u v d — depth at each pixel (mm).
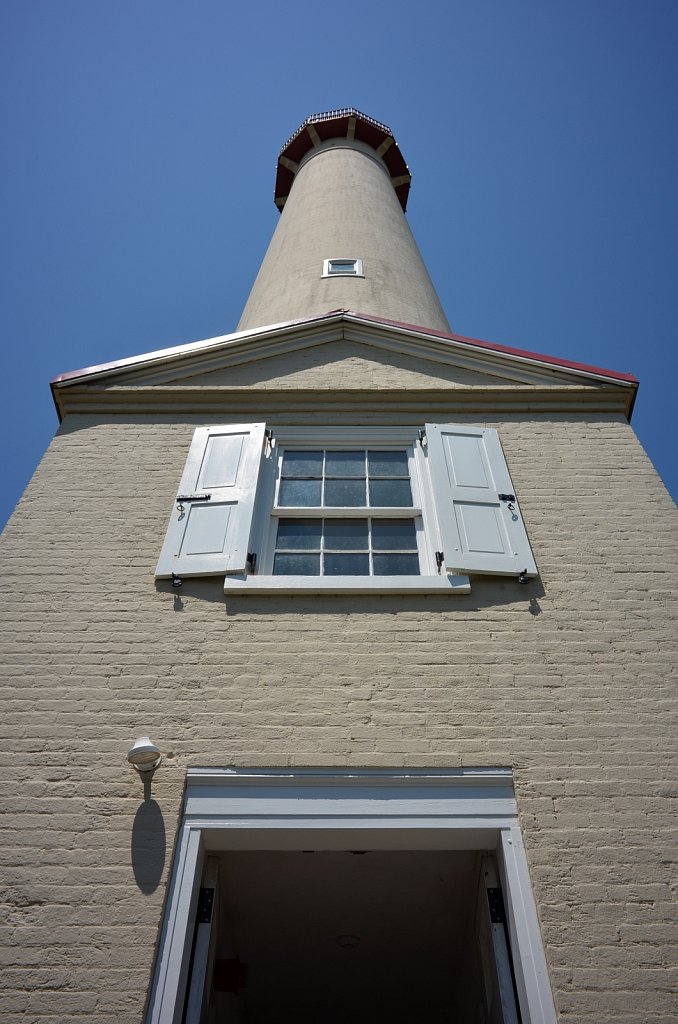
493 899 4570
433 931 6387
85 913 4164
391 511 6617
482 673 5234
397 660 5297
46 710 5023
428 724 4938
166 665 5285
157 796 4621
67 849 4398
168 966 4016
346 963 6883
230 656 5332
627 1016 3834
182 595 5770
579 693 5141
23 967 3973
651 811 4582
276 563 6312
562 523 6379
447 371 8023
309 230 14359
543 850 4422
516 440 7242
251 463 6836
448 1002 7375
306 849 4727
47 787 4652
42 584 5836
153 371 7910
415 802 4629
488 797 4660
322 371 8016
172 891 4277
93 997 3877
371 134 19828
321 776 4699
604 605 5707
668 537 6258
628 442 7230
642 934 4102
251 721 4953
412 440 7344
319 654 5336
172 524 6293
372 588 5719
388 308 11680
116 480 6781
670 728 4973
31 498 6566
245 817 4562
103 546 6160
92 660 5320
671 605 5711
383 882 5793
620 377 7660
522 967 4035
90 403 7664
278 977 7105
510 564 5926
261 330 8234
